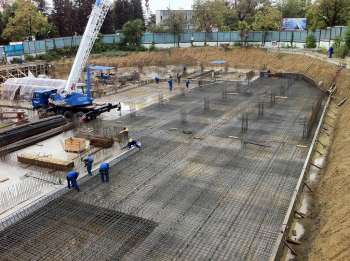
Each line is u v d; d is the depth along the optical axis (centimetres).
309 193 1518
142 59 4994
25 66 4075
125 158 1806
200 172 1645
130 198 1436
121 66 4862
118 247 1145
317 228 1252
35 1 6706
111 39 5616
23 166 1773
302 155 1809
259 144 1942
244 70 4331
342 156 1648
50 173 1681
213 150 1884
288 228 1216
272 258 1024
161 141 2023
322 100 2711
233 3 6600
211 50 4988
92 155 1858
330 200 1357
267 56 4509
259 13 5328
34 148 2014
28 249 1145
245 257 1090
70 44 5334
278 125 2245
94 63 4828
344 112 2345
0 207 1388
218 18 5731
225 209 1348
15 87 3172
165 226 1249
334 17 4800
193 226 1246
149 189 1502
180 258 1093
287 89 3198
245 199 1415
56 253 1123
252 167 1686
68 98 2514
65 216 1320
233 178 1584
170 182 1559
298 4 7125
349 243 1021
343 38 3919
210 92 3159
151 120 2408
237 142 1984
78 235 1209
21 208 1382
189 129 2206
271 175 1606
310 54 4169
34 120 2438
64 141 2020
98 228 1245
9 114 2691
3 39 5191
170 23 5519
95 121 2433
